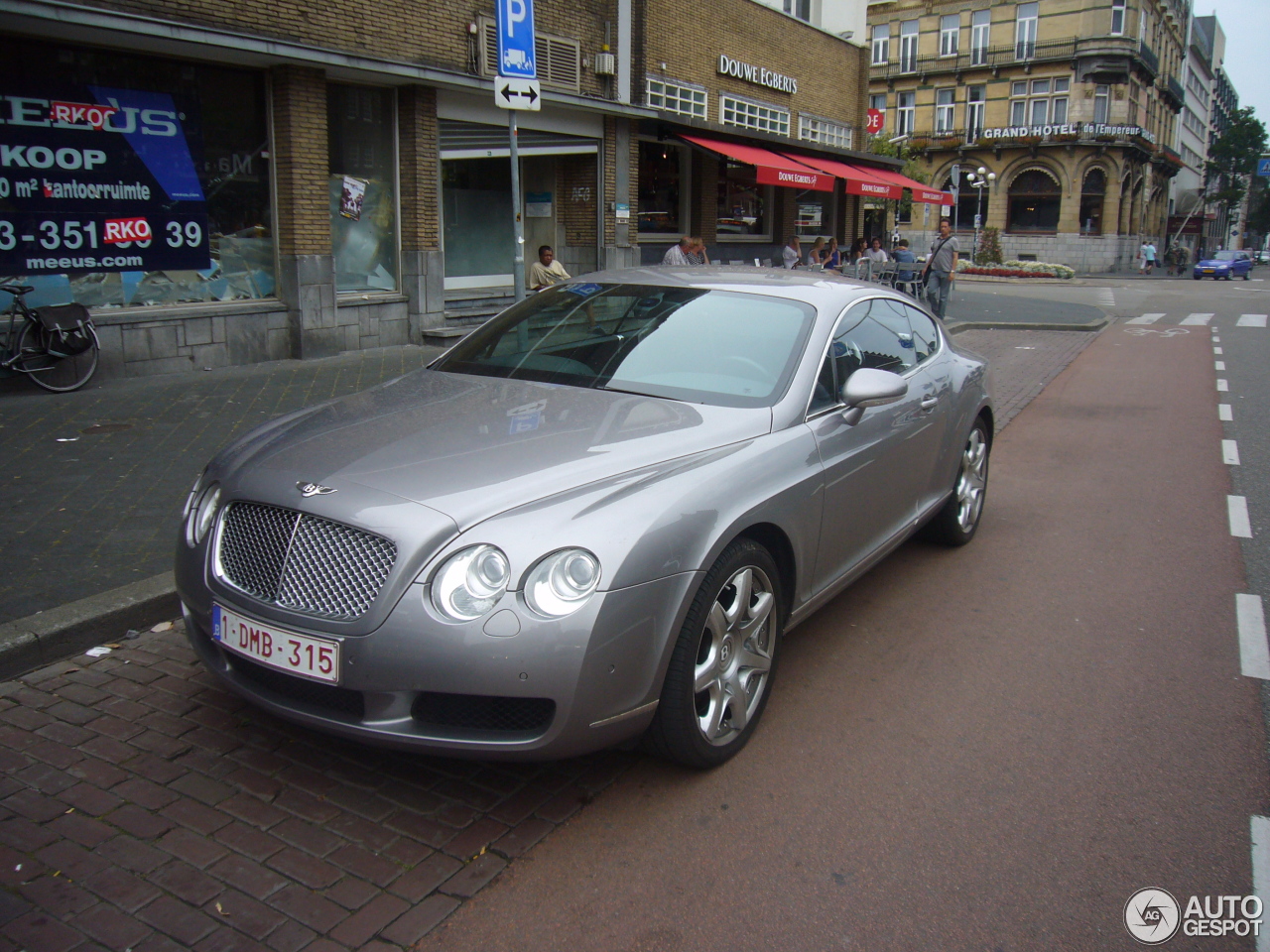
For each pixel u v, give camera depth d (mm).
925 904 2611
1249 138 81688
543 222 15742
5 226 8781
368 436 3301
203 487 3312
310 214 10930
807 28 22438
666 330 4113
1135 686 3971
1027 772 3299
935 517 5508
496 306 14188
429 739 2746
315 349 11180
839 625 4562
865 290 4727
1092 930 2527
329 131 11555
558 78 14445
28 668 3797
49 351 8484
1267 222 104625
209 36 9250
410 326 12602
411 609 2678
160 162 9836
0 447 6742
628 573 2758
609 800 3061
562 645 2658
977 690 3912
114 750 3252
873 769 3299
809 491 3557
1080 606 4859
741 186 21109
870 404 3824
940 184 57156
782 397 3715
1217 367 14320
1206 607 4859
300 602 2816
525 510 2797
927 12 55281
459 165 14109
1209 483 7406
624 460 3109
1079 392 11883
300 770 3162
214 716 3494
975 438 5707
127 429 7359
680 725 3016
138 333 9578
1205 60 85062
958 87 55281
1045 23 51562
